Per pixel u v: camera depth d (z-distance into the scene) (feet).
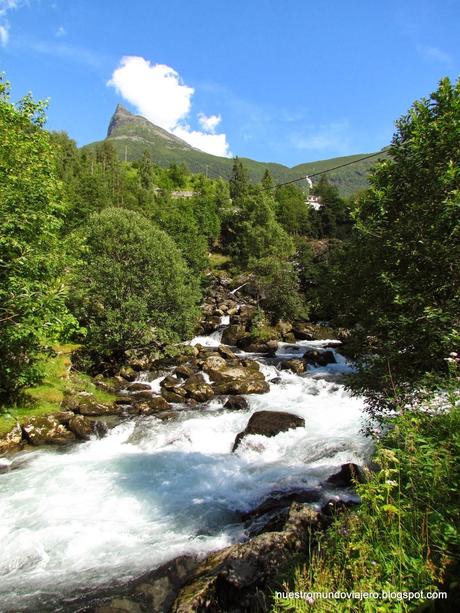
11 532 26.89
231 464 37.65
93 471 36.42
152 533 26.73
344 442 38.55
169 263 73.92
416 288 23.17
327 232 226.99
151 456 39.81
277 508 28.04
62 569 23.30
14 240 33.78
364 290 26.50
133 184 268.21
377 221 24.79
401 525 12.78
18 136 41.81
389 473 13.89
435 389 20.10
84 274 67.92
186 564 23.12
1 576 22.85
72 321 42.65
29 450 41.34
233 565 18.98
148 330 69.82
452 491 12.86
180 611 17.17
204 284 153.79
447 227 21.79
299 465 36.22
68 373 59.98
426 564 10.89
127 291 70.44
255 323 103.96
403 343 23.24
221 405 55.11
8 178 36.81
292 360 74.90
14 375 44.45
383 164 25.61
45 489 33.04
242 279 146.00
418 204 23.36
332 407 51.57
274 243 157.58
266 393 59.31
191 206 219.41
